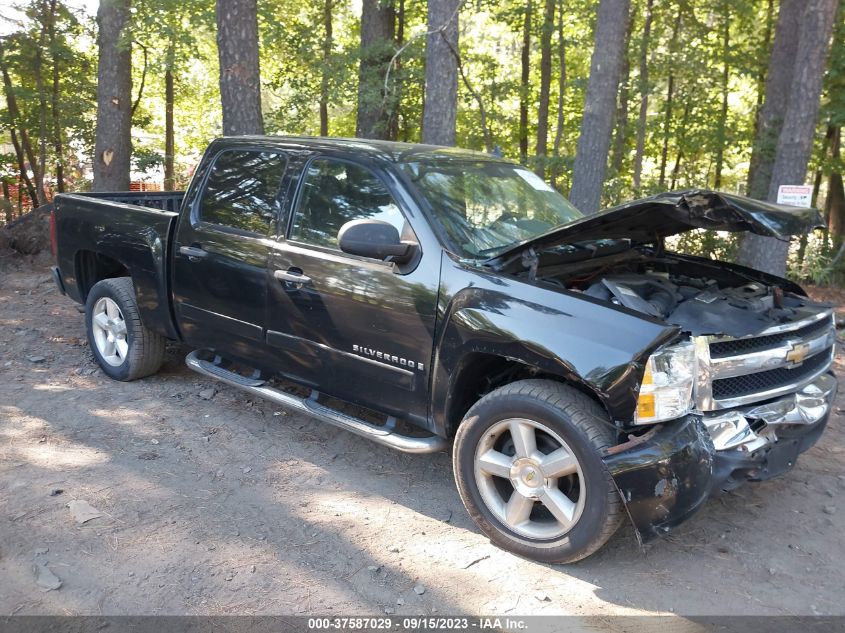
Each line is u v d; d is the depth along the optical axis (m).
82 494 3.59
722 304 3.36
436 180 3.83
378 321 3.57
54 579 2.89
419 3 17.19
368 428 3.72
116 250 4.95
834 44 10.72
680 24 16.48
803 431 3.45
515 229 3.85
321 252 3.84
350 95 13.74
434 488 3.88
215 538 3.26
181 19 12.57
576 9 15.95
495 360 3.36
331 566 3.09
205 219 4.48
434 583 3.00
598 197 9.42
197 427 4.50
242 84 8.94
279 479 3.89
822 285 10.98
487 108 16.94
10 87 16.08
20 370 5.41
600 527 2.93
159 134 26.98
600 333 2.92
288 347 4.03
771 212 3.07
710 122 16.70
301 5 17.09
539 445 3.19
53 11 15.68
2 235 9.77
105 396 4.93
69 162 20.12
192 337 4.65
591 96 9.16
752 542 3.41
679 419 2.95
